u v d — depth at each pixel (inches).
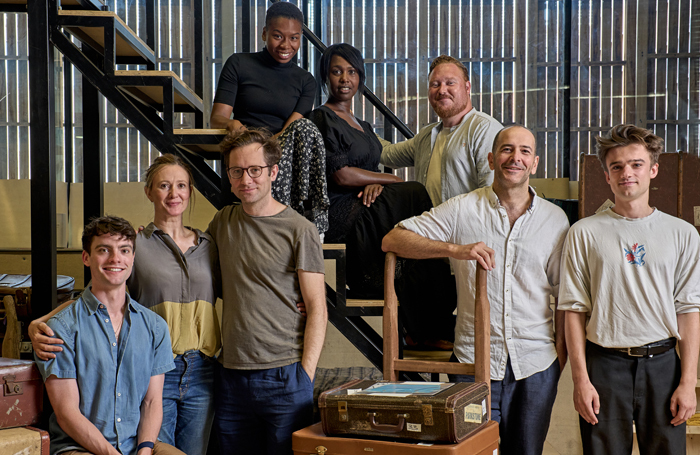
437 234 85.0
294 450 72.9
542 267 83.4
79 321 74.2
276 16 104.4
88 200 119.2
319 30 271.1
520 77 278.4
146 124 96.1
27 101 262.1
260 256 79.4
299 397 78.0
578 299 81.7
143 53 116.0
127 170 266.1
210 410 82.8
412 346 102.8
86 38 104.0
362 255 98.7
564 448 130.7
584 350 82.2
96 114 118.4
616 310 79.7
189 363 80.3
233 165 79.0
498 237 83.1
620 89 272.4
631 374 79.7
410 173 259.8
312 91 110.5
